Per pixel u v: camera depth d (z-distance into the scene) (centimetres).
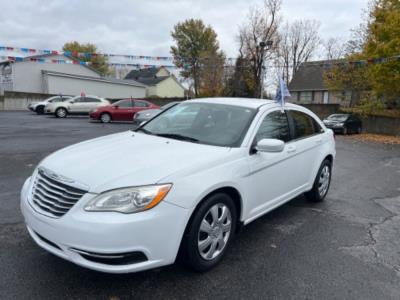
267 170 362
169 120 418
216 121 380
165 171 265
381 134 2064
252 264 318
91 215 238
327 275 304
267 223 426
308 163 457
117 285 272
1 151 835
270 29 3291
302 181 452
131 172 261
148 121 443
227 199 310
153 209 247
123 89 3944
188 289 272
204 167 288
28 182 312
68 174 265
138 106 1923
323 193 522
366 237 393
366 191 608
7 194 487
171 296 261
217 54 4034
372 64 1831
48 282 271
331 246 365
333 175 740
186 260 285
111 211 240
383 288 286
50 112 2175
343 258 338
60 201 254
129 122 1905
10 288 262
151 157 294
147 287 271
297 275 302
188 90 4275
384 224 438
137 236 240
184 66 3862
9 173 614
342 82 2272
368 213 480
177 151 313
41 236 261
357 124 2083
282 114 421
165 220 252
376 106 2020
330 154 518
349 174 759
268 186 371
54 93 3431
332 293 276
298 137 439
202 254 292
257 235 387
